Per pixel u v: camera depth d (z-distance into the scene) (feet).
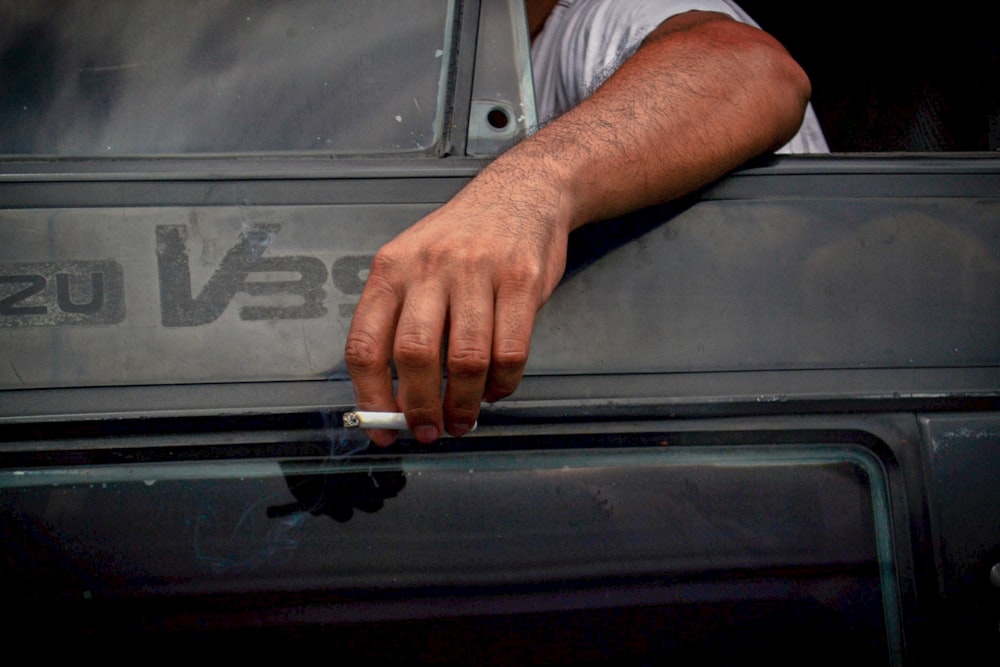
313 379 2.81
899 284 3.08
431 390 2.56
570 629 2.74
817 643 2.82
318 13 3.33
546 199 2.82
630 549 2.81
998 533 2.95
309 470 2.77
